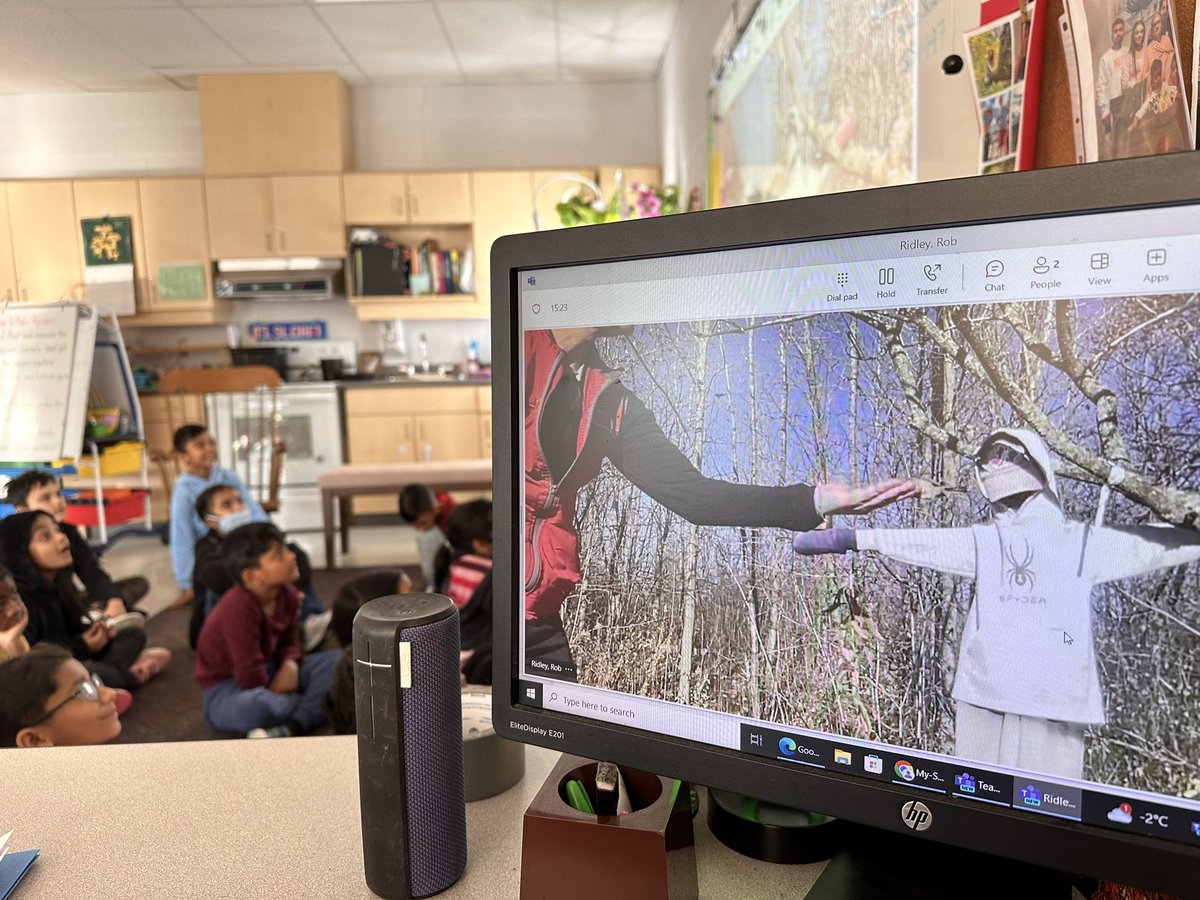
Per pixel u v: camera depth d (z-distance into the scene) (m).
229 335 5.57
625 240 0.52
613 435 0.53
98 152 5.58
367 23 4.44
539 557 0.56
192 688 2.64
